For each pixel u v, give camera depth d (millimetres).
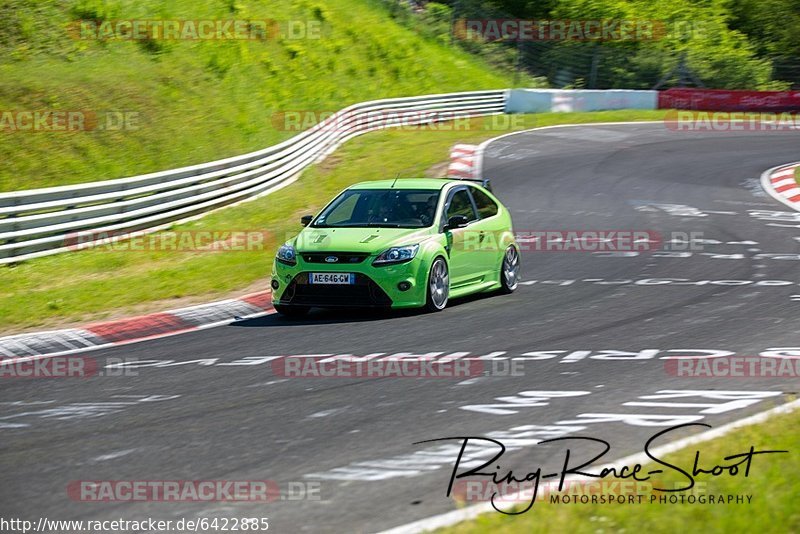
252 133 93875
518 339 34125
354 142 101250
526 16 170875
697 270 49375
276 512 17672
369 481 19281
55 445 22781
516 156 95375
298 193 76500
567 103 134250
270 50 118562
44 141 74188
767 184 84312
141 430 23875
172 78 96312
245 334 36938
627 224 65312
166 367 31672
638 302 41188
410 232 39969
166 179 64250
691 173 89438
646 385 26906
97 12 101812
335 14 137750
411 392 26797
